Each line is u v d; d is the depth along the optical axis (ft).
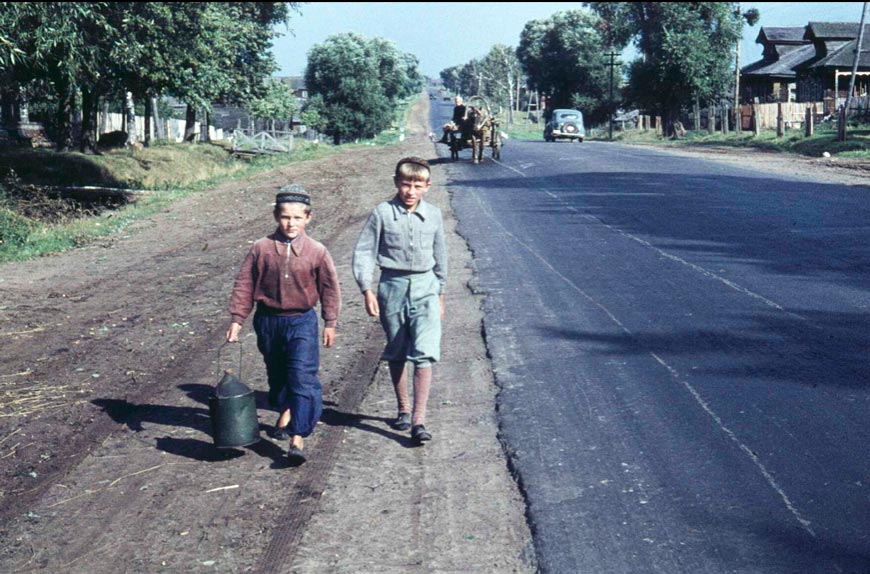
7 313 31.91
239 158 144.25
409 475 16.53
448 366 23.58
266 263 17.29
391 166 100.27
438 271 18.40
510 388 21.27
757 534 13.56
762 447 16.72
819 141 114.01
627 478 15.80
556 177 74.28
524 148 124.98
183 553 13.71
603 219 48.06
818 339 23.45
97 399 21.79
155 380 23.43
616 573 12.69
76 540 14.32
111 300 34.45
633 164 88.17
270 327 17.52
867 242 37.81
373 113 305.12
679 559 12.97
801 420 17.90
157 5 72.33
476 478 16.29
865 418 17.81
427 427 19.15
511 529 14.23
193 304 33.27
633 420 18.57
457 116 96.32
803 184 64.80
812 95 195.83
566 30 325.62
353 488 15.99
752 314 26.40
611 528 14.02
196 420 20.07
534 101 558.97
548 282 32.89
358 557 13.43
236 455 17.75
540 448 17.44
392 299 18.13
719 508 14.46
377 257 18.26
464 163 93.91
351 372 23.39
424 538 14.01
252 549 13.78
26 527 14.84
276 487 16.11
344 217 58.80
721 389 20.01
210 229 56.90
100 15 63.46
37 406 21.29
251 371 24.04
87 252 48.16
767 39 229.86
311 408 17.12
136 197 76.54
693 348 23.30
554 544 13.61
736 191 60.08
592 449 17.20
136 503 15.61
